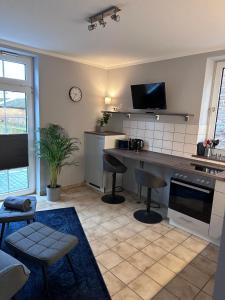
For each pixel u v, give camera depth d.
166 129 3.56
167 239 2.66
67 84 3.91
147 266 2.18
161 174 3.64
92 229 2.82
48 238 1.88
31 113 3.71
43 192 3.91
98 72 4.35
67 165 4.16
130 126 4.13
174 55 3.33
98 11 2.09
